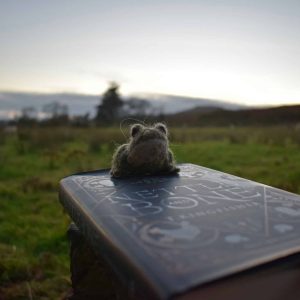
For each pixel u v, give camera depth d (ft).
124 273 0.41
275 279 0.37
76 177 0.90
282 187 2.47
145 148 0.82
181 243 0.42
